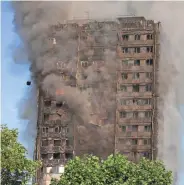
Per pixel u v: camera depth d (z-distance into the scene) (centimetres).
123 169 11756
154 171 12262
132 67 15638
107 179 11675
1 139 10338
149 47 15688
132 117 15325
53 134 15225
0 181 10206
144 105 15362
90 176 11644
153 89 15412
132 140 15200
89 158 12012
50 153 15125
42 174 14950
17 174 10550
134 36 15762
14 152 10325
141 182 11981
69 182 11706
